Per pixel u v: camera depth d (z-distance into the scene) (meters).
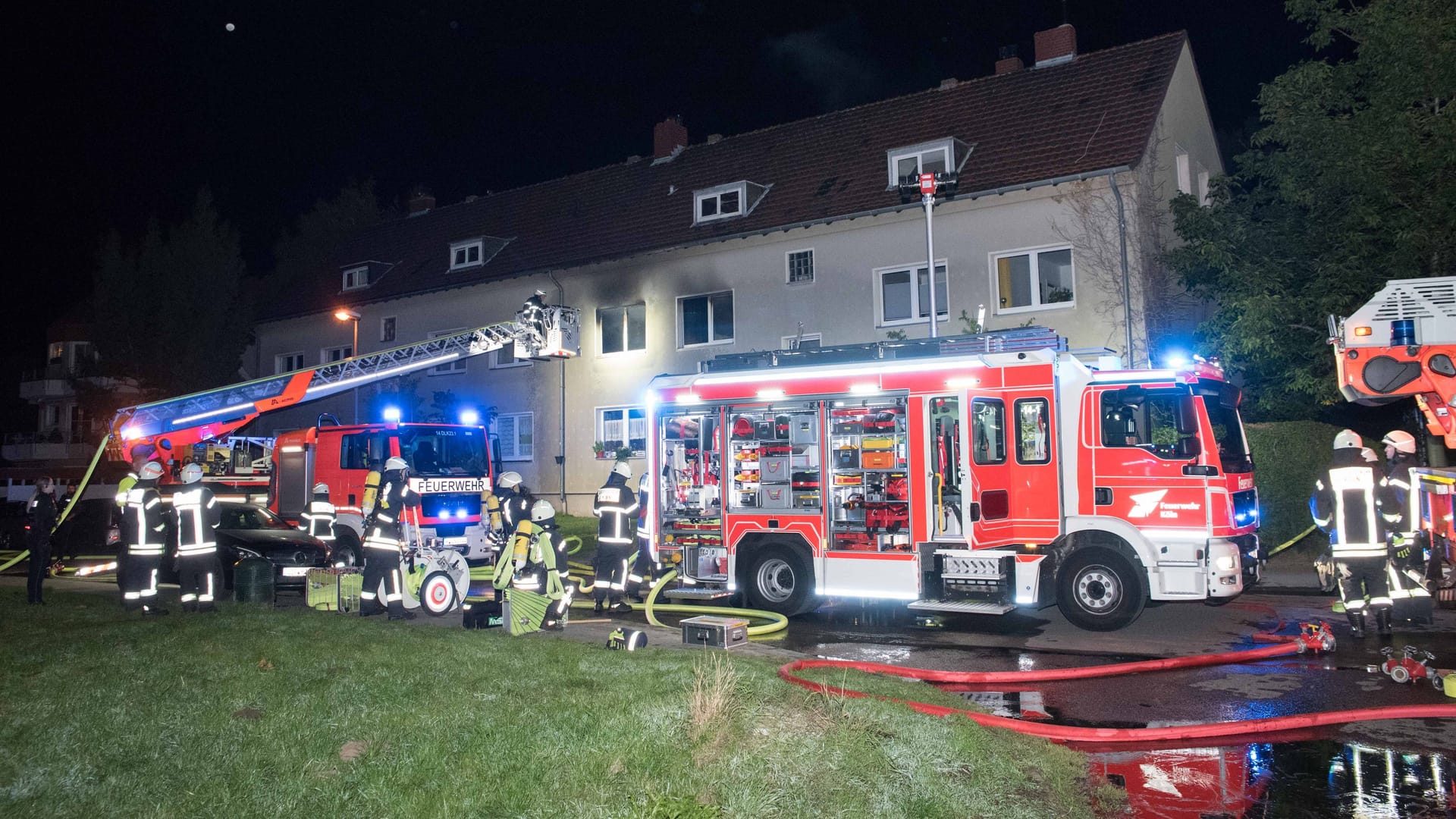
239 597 11.51
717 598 11.67
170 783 4.48
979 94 21.77
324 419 14.70
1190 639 9.10
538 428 25.58
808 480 10.78
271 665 7.03
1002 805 4.48
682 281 23.09
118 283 31.36
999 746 5.25
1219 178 16.92
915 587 10.07
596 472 24.48
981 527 9.88
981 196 18.70
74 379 32.94
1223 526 9.10
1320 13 14.52
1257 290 14.39
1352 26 14.23
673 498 11.63
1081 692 7.04
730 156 25.09
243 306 32.62
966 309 19.12
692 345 23.00
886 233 20.25
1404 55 13.31
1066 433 9.70
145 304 31.20
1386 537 8.55
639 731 5.15
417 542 10.77
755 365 11.57
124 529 9.89
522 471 25.92
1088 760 5.43
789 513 10.84
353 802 4.25
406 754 4.89
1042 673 7.43
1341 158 13.95
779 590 10.98
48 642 7.99
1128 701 6.78
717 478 11.34
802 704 5.68
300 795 4.35
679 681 6.25
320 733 5.26
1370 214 13.62
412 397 27.50
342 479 13.62
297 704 5.84
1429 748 5.58
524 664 7.04
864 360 10.91
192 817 4.10
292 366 32.22
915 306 19.95
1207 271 16.14
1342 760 5.39
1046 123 19.64
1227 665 7.85
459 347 15.53
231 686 6.32
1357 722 6.06
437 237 30.31
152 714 5.64
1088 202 17.88
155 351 31.22
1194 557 9.12
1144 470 9.36
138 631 8.50
